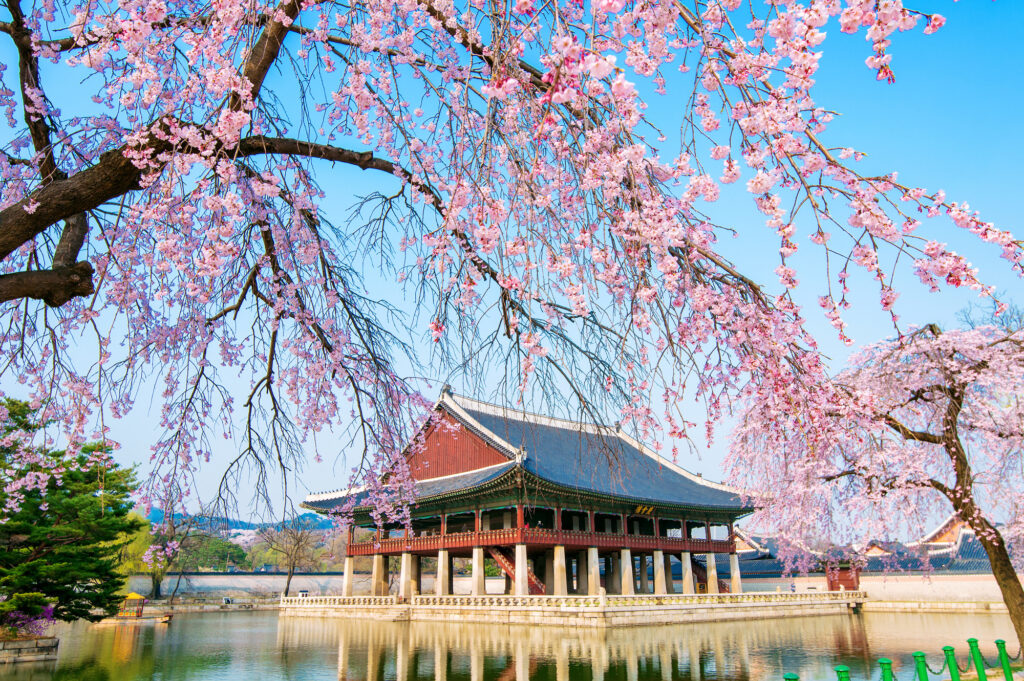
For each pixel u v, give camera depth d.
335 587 73.75
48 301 5.73
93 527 23.97
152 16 5.00
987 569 48.81
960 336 14.45
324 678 18.98
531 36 4.36
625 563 40.78
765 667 20.12
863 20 3.61
